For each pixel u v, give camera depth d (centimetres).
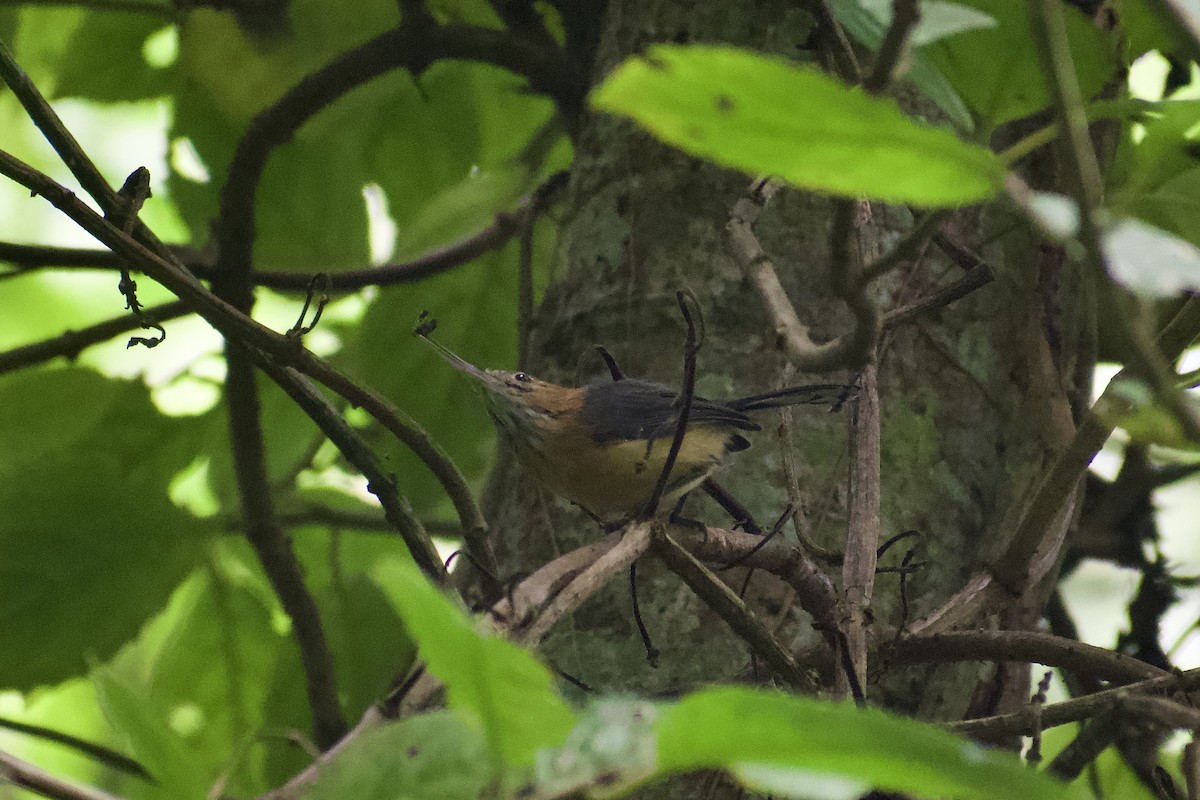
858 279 484
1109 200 489
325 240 1223
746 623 602
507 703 311
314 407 716
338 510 1125
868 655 668
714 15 901
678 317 838
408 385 1154
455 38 1000
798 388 761
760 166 285
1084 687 838
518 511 887
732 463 794
